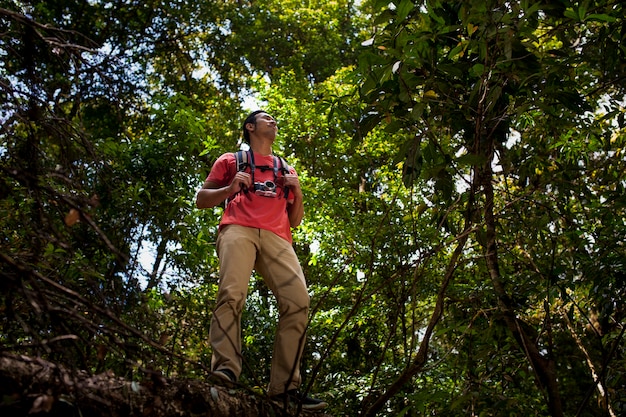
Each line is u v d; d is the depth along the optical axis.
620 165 5.35
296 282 3.52
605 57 4.18
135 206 4.98
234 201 3.66
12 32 2.68
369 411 3.30
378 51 3.76
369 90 3.61
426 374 6.07
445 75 3.71
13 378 2.14
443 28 3.45
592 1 3.85
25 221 2.71
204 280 6.14
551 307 5.79
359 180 11.63
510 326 3.97
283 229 3.67
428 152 3.65
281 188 3.75
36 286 2.08
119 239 4.10
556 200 4.53
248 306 7.89
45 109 2.77
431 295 7.56
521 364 4.44
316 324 7.61
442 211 4.04
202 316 5.61
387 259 7.13
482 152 3.82
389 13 3.69
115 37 12.58
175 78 13.97
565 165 4.65
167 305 4.99
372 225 7.84
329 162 10.98
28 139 2.68
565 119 4.97
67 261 3.08
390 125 3.67
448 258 7.30
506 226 4.68
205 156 7.55
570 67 3.90
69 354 2.25
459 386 5.97
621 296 4.58
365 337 7.91
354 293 8.11
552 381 3.68
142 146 6.32
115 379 2.50
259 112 3.93
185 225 5.91
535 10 3.32
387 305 7.32
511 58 3.55
